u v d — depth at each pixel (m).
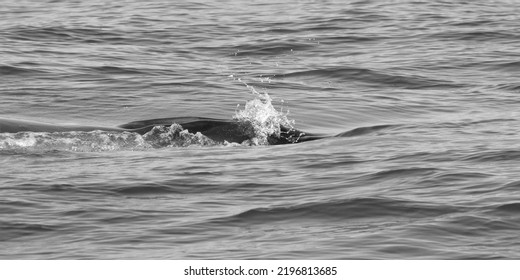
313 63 55.62
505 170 29.00
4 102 44.00
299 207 25.52
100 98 45.12
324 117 41.78
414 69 53.62
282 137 36.03
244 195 27.02
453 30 65.69
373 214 24.83
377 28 66.88
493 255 21.86
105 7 76.38
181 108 43.41
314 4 78.25
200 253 22.28
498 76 52.06
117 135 34.94
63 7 76.25
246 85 49.06
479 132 36.47
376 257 21.86
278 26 67.50
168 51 58.84
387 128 38.12
